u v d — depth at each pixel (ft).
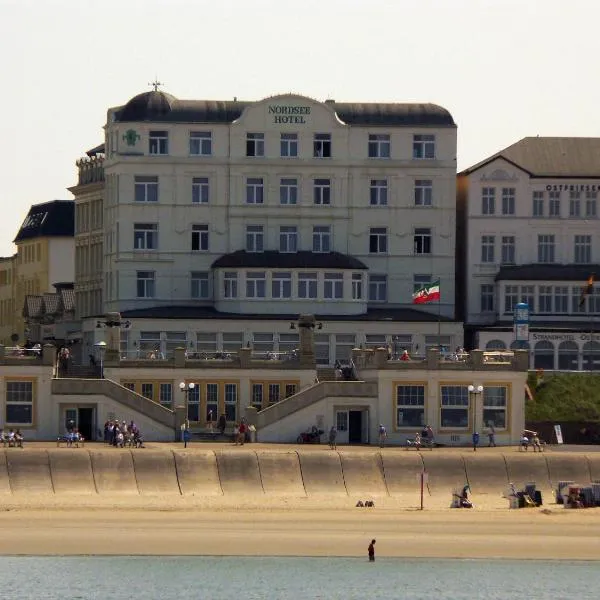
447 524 556.92
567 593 490.90
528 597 486.79
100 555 516.73
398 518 564.71
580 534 547.49
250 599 480.23
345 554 523.70
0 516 554.87
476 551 527.81
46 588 488.44
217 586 491.72
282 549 526.16
